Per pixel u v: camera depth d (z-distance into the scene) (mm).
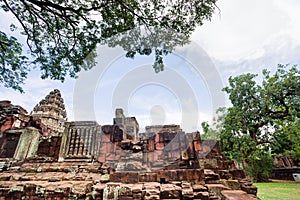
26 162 5922
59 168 5359
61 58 6328
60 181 4672
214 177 4512
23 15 5668
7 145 6848
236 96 16766
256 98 15703
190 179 4355
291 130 14906
